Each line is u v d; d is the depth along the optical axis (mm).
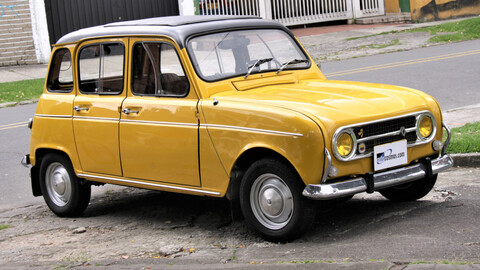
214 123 6016
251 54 6691
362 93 6180
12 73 21234
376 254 5227
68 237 6918
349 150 5559
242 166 6074
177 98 6336
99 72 7051
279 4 26719
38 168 7984
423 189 6559
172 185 6430
